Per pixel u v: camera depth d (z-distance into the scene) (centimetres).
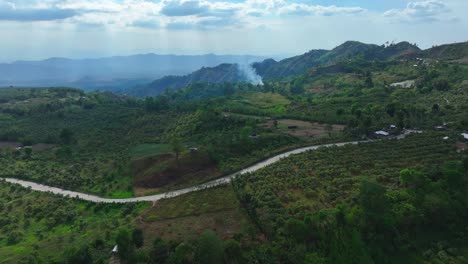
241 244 7812
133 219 9769
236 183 11162
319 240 7738
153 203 10744
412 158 11994
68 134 18375
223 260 7288
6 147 18088
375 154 12712
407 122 16250
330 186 10350
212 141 15612
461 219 8619
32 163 15475
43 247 8669
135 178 12975
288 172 11688
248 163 13288
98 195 12081
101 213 10662
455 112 17550
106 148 17062
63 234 9469
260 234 8244
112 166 14275
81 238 9000
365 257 7512
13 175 14338
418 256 7812
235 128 17500
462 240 8181
